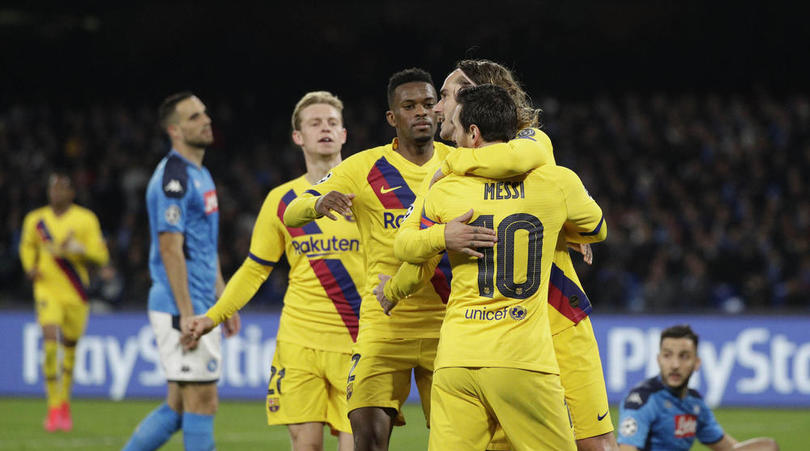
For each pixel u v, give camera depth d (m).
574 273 13.55
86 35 77.31
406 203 14.52
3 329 37.06
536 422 12.06
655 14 76.69
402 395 14.56
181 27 77.38
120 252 51.25
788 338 35.50
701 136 63.06
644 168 60.31
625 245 48.91
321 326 16.31
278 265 47.19
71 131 67.44
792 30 74.75
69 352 29.39
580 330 13.47
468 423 12.26
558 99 75.25
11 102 76.06
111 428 29.19
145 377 36.47
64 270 29.62
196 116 18.62
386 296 13.45
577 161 60.78
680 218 54.12
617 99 75.94
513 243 12.10
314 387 16.34
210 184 18.98
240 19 77.19
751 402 35.50
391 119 14.88
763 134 64.12
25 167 62.19
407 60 75.00
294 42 77.06
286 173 61.28
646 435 17.45
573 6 76.56
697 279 45.84
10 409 33.41
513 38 75.56
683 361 17.33
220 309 16.67
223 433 28.48
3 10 76.56
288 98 75.62
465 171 12.35
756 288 46.09
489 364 11.95
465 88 12.74
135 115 71.25
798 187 56.91
